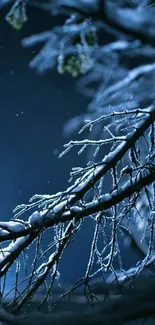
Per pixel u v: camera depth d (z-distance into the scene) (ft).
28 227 14.28
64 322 7.80
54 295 15.92
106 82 20.70
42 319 7.96
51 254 14.70
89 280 13.94
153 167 14.29
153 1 12.60
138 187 14.40
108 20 8.66
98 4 8.53
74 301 13.34
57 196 14.23
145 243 18.53
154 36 8.79
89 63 16.84
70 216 14.37
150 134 14.64
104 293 14.01
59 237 14.66
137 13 8.79
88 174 14.34
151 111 14.40
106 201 14.38
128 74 19.38
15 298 14.29
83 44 16.24
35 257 14.39
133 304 7.77
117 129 15.24
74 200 14.37
